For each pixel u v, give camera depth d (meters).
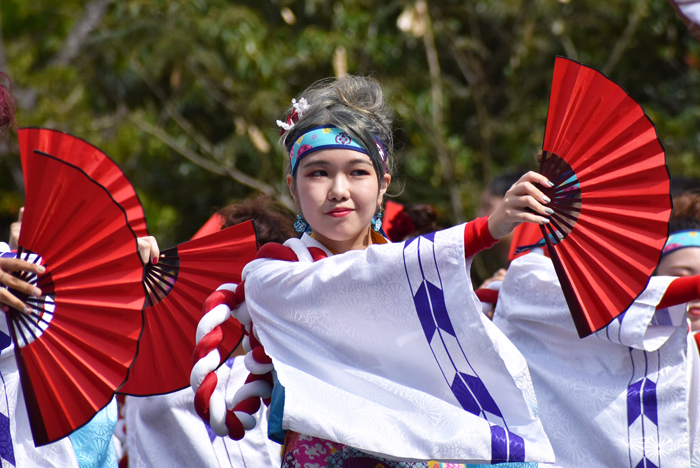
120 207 6.89
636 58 27.03
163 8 25.00
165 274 8.62
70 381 7.04
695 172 24.36
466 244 6.58
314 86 8.77
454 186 24.75
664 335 8.08
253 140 22.50
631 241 6.63
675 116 27.48
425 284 6.68
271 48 25.00
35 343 7.06
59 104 25.78
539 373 8.75
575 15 26.03
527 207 6.49
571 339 8.65
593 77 6.66
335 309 6.95
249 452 10.23
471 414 6.75
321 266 7.00
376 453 6.61
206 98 25.34
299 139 7.64
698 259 9.79
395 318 6.81
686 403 8.10
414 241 6.72
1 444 7.64
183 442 10.12
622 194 6.68
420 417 6.77
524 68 27.22
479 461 6.61
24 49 28.19
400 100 24.28
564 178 6.71
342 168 7.46
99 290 7.05
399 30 26.39
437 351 6.79
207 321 7.35
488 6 26.50
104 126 25.92
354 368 7.00
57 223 6.99
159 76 25.84
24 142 8.48
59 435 7.05
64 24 29.61
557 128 6.72
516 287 8.97
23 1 28.98
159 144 26.59
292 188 8.08
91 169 9.56
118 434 10.79
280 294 7.18
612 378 8.46
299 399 6.73
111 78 26.78
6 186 29.45
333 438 6.62
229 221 11.82
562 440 8.51
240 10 24.89
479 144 27.48
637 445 8.13
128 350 7.00
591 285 6.67
